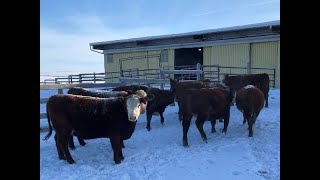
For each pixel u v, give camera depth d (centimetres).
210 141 794
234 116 1073
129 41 2517
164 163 622
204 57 2247
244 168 555
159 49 2447
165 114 1149
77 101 642
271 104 1301
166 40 2400
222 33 2136
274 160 602
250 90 815
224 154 655
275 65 1927
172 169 575
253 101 804
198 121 782
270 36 1928
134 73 2589
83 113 635
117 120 641
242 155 638
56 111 637
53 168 620
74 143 815
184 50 2503
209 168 567
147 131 935
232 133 868
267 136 809
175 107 1258
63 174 582
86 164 647
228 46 2122
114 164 643
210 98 781
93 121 638
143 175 558
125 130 656
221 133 873
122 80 1366
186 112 757
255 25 1919
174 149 729
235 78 1279
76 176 570
